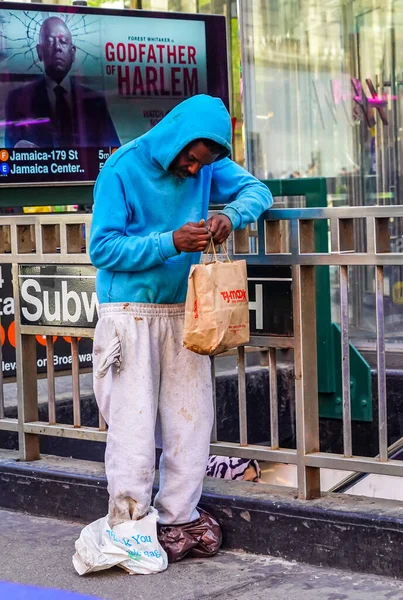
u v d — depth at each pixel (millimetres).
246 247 4191
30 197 5844
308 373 4012
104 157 5996
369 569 3727
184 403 3898
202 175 3898
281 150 7363
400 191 7027
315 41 7188
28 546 4238
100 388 3916
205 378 3955
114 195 3740
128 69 6055
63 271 4547
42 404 5656
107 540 3857
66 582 3799
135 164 3754
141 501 3840
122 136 6066
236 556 4016
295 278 3988
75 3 6227
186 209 3830
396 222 6902
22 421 4828
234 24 7934
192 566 3910
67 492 4566
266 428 6430
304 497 3992
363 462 3857
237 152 7906
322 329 5879
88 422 5918
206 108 3627
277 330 4078
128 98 6066
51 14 5773
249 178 4055
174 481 3920
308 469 4000
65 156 5859
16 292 4758
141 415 3789
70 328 4570
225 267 3652
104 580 3799
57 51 5797
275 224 4086
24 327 4754
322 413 6039
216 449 4285
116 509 3871
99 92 5957
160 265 3783
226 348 3701
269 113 7352
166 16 6164
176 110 3686
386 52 6988
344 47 7117
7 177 5676
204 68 6340
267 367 6441
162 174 3768
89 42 5914
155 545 3861
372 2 6977
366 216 3795
